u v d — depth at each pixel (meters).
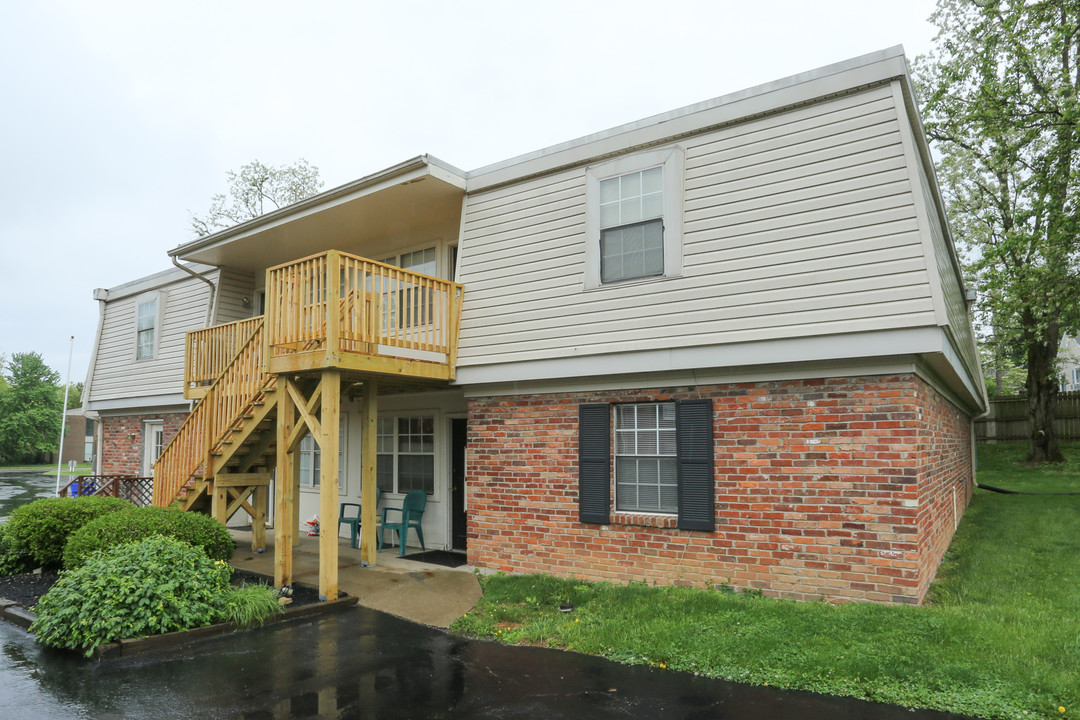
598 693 4.96
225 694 5.06
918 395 6.53
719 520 7.25
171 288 15.74
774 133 7.26
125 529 7.60
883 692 4.67
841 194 6.77
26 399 52.78
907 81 6.75
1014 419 23.67
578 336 8.26
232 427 9.25
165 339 15.59
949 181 22.33
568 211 8.62
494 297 9.12
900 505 6.32
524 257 8.93
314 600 7.63
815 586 6.68
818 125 7.00
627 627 6.15
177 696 5.02
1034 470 18.59
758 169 7.30
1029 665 4.82
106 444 17.47
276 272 8.33
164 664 5.72
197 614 6.50
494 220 9.34
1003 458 20.80
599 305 8.15
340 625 6.92
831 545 6.62
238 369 9.41
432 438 11.24
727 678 5.10
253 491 11.05
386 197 9.94
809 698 4.72
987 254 17.33
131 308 16.92
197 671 5.55
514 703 4.82
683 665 5.38
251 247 12.75
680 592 7.02
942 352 6.18
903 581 6.26
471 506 9.21
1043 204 14.73
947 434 9.63
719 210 7.48
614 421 8.16
